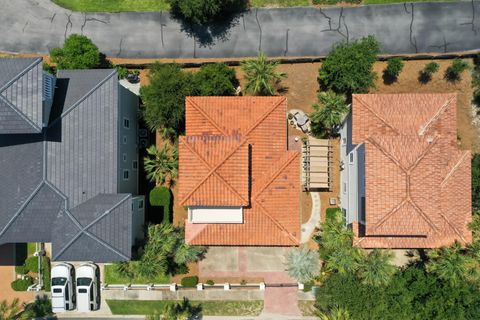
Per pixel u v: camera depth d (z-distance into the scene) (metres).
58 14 39.25
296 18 38.72
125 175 35.00
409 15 38.31
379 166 30.02
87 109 31.47
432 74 38.16
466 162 33.16
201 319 38.97
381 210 29.97
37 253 38.72
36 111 29.03
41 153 30.95
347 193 35.94
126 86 39.03
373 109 32.50
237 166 30.56
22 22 39.31
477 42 38.09
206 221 31.95
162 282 39.03
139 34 39.12
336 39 38.59
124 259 30.34
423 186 29.73
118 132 32.00
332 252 34.94
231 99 32.94
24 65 29.31
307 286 38.28
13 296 39.06
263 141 32.38
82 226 30.00
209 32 38.91
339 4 38.56
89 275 38.69
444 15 38.22
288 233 32.53
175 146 38.25
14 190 31.22
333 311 33.81
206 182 30.36
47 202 31.12
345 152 36.88
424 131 32.16
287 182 32.59
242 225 32.59
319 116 35.69
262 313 38.84
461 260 31.86
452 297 32.81
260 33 38.81
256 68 34.62
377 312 33.41
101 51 39.06
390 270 33.31
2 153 31.59
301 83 38.75
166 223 35.78
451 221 32.78
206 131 32.28
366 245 33.75
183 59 39.06
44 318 39.06
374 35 38.47
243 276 38.88
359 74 34.94
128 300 39.06
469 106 38.03
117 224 30.45
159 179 37.16
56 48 37.50
